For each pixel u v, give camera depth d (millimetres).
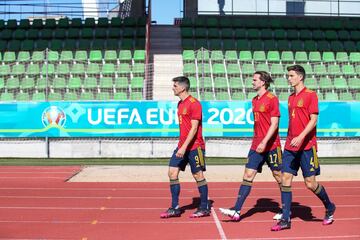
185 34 26656
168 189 11508
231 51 23922
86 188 11625
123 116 17594
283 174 7340
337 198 10312
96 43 25656
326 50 26734
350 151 18000
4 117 17594
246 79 21828
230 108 17500
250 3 29219
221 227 7555
